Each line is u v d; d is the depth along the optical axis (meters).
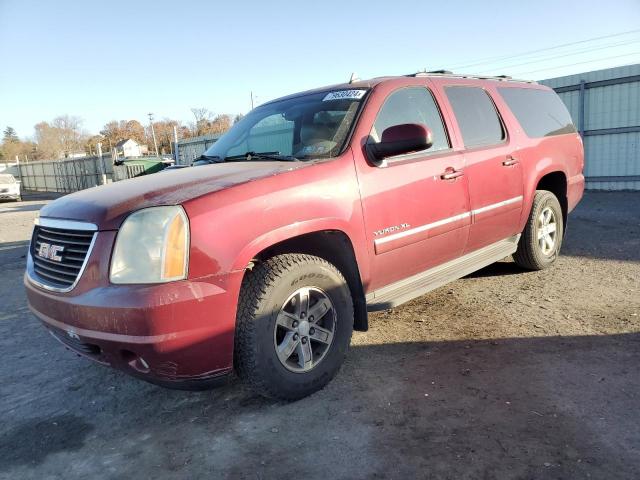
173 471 2.58
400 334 4.10
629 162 13.54
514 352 3.63
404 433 2.73
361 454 2.58
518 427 2.71
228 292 2.71
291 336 3.05
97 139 99.06
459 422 2.80
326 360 3.22
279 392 3.01
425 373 3.41
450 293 5.07
